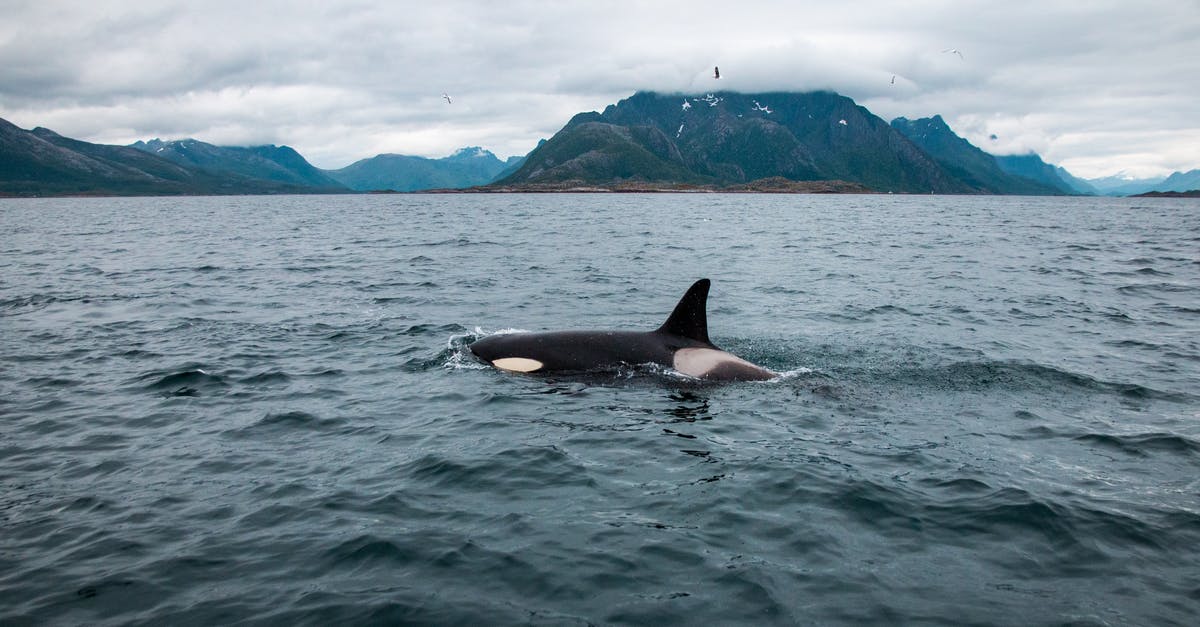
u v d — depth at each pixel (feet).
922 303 82.53
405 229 235.40
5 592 23.48
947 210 490.90
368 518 28.91
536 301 81.82
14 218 364.38
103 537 27.22
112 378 49.75
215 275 107.76
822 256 138.92
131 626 21.79
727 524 28.55
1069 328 68.13
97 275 108.58
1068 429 39.93
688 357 50.24
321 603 23.09
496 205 547.49
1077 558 25.94
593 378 48.70
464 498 30.83
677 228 233.76
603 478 32.96
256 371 51.55
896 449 36.88
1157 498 30.81
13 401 44.55
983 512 29.58
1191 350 59.00
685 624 21.93
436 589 23.90
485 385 47.70
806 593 23.67
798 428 40.06
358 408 43.21
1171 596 23.44
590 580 24.41
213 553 26.13
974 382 49.19
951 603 23.08
